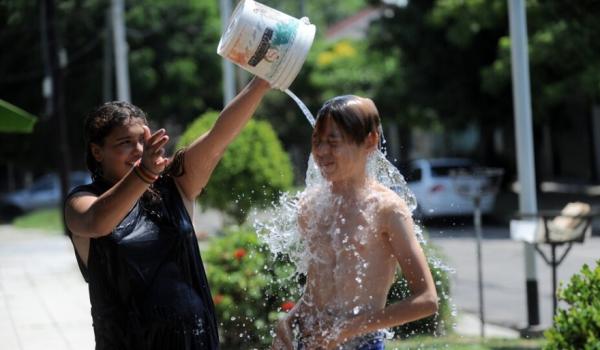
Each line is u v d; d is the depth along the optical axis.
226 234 8.16
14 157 30.30
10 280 12.65
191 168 3.23
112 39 28.33
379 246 3.02
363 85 29.41
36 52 24.83
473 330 8.42
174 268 3.08
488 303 10.12
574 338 3.41
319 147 3.08
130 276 3.03
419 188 19.70
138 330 3.03
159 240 3.08
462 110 21.88
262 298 6.96
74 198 3.09
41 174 41.78
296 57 3.19
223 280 7.09
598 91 17.70
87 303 10.16
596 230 16.36
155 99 31.14
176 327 3.03
